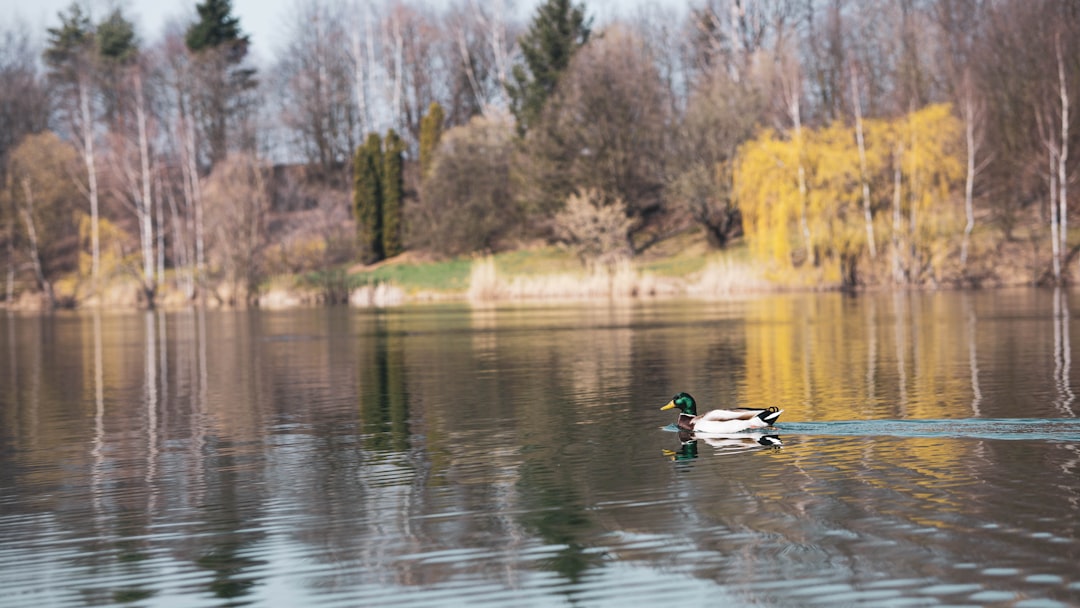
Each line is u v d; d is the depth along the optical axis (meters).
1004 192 59.94
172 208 78.50
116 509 10.97
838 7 81.62
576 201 69.44
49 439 15.45
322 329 39.31
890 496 10.32
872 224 58.59
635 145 74.25
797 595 7.72
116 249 76.75
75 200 81.69
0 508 11.12
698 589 7.93
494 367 23.41
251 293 66.75
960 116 59.88
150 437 15.43
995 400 16.36
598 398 18.02
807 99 76.62
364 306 61.38
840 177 57.47
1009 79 60.66
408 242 81.06
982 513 9.61
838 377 19.91
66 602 8.15
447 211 78.31
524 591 8.02
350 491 11.41
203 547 9.47
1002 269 56.12
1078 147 58.66
